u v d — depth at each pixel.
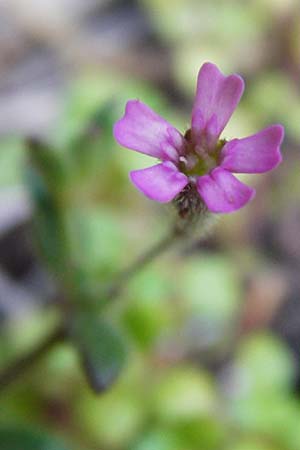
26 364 0.10
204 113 0.09
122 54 0.18
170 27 0.17
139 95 0.15
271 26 0.17
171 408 0.13
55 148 0.10
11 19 0.18
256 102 0.17
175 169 0.09
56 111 0.16
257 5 0.18
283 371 0.14
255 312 0.14
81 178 0.11
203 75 0.09
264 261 0.16
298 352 0.14
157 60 0.18
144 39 0.18
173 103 0.18
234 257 0.15
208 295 0.14
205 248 0.15
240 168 0.09
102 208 0.14
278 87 0.17
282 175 0.16
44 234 0.10
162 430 0.12
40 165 0.10
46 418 0.13
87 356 0.10
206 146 0.09
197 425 0.13
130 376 0.13
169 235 0.10
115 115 0.11
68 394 0.13
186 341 0.14
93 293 0.10
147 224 0.14
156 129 0.09
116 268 0.13
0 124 0.16
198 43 0.17
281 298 0.14
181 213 0.09
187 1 0.18
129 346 0.10
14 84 0.17
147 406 0.13
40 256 0.10
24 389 0.13
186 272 0.14
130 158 0.14
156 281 0.13
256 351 0.14
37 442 0.10
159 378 0.13
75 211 0.12
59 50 0.18
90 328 0.10
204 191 0.08
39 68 0.17
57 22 0.18
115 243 0.13
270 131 0.09
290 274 0.16
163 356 0.13
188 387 0.13
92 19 0.19
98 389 0.10
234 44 0.17
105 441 0.13
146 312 0.13
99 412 0.13
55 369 0.13
